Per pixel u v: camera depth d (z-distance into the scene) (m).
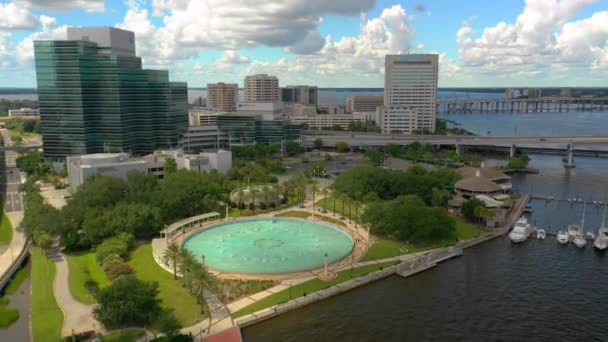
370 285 173.00
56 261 189.50
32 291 161.75
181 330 137.12
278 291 163.75
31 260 191.75
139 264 185.25
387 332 141.25
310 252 199.88
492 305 158.62
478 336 140.00
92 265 184.25
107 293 138.38
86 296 156.50
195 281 149.75
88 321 140.25
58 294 159.25
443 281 177.00
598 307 157.62
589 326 145.88
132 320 137.75
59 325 137.50
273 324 144.88
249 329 141.62
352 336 138.88
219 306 152.38
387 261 192.50
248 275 174.75
